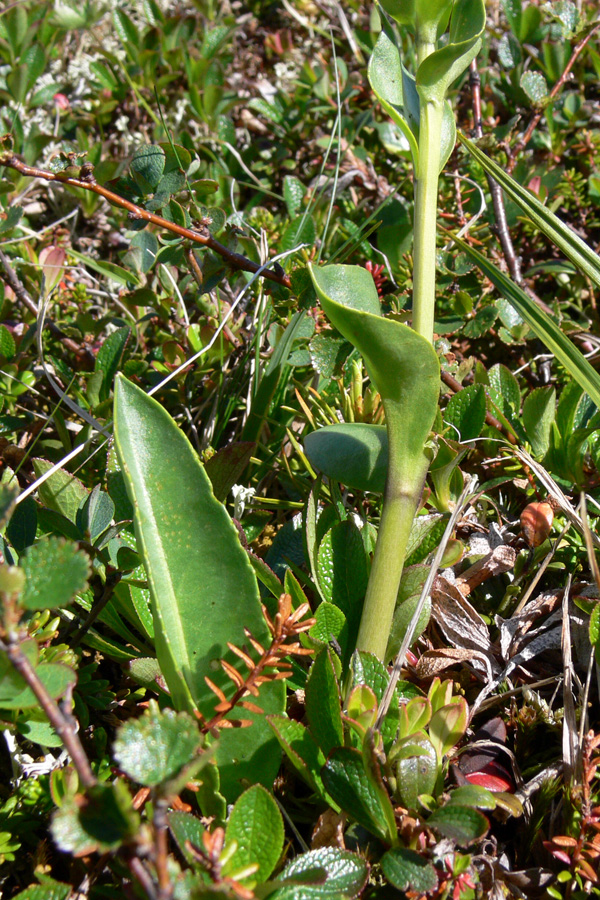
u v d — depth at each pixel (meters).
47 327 0.39
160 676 0.26
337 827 0.24
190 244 0.32
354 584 0.28
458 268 0.39
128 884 0.22
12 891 0.25
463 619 0.29
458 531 0.33
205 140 0.53
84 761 0.19
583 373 0.27
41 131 0.54
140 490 0.24
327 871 0.22
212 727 0.23
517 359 0.42
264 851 0.22
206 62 0.51
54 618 0.27
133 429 0.24
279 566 0.31
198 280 0.33
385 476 0.27
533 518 0.31
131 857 0.19
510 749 0.28
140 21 0.64
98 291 0.43
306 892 0.22
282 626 0.23
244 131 0.59
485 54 0.55
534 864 0.26
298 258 0.39
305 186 0.51
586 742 0.26
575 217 0.49
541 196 0.45
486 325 0.38
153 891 0.19
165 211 0.32
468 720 0.27
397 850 0.22
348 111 0.55
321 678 0.24
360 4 0.64
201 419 0.37
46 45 0.56
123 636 0.29
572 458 0.33
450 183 0.48
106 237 0.51
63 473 0.29
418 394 0.24
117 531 0.27
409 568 0.28
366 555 0.28
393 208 0.44
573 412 0.34
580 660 0.30
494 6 0.64
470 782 0.26
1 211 0.35
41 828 0.25
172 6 0.68
